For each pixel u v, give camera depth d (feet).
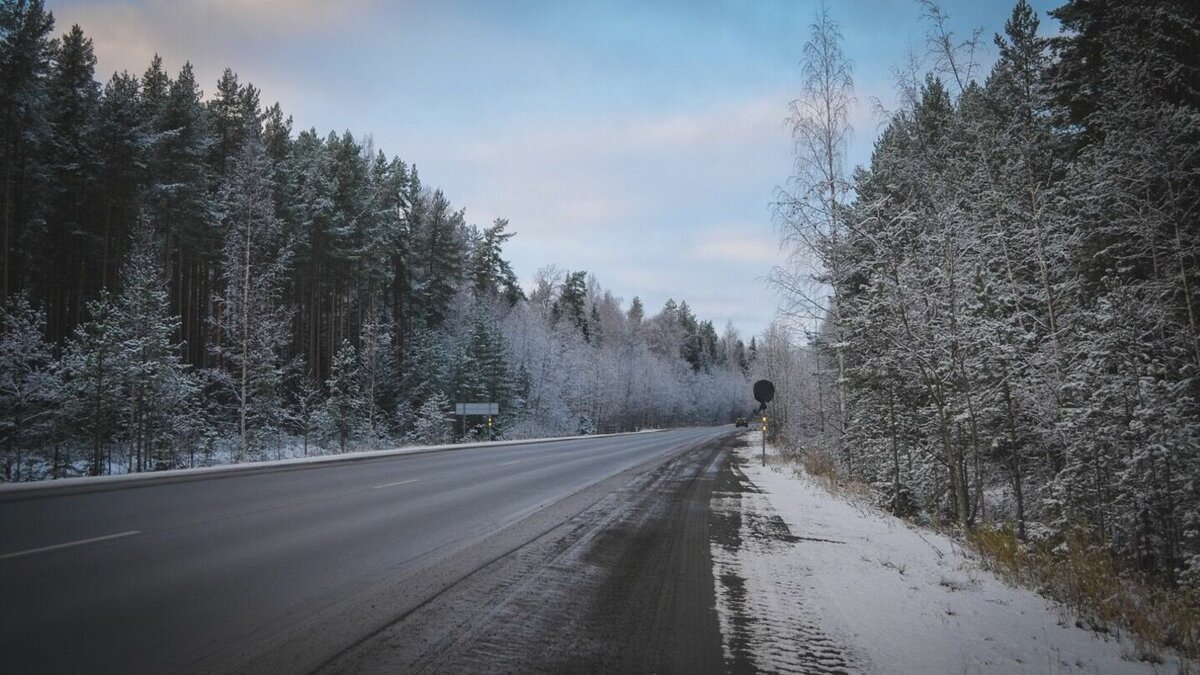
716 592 20.76
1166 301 40.37
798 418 116.16
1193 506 35.68
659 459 87.20
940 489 56.34
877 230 51.06
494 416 167.63
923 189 48.06
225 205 118.21
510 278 232.53
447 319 191.21
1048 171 47.96
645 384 296.51
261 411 105.40
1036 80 51.70
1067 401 42.88
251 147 106.83
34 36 90.48
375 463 68.18
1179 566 38.09
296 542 25.94
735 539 30.40
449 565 23.06
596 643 15.71
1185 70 42.22
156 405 82.23
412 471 59.16
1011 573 25.80
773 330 155.84
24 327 77.20
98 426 77.97
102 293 82.12
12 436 74.13
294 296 150.30
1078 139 52.34
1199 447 34.76
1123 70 41.45
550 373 206.28
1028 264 49.39
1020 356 43.45
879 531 34.68
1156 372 38.65
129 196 111.24
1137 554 39.17
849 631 17.29
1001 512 55.21
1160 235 40.16
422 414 144.66
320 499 38.58
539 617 17.56
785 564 25.34
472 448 105.40
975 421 45.27
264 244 109.40
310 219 142.10
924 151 51.37
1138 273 43.45
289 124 157.28
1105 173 41.39
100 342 77.71
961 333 42.45
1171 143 39.11
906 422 53.88
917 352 42.63
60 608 16.60
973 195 49.11
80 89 114.73
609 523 33.63
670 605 19.12
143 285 83.56
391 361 160.97
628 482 55.57
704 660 14.84
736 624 17.53
